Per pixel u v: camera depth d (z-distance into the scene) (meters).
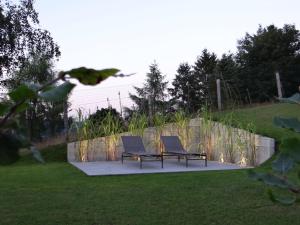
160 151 12.52
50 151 12.71
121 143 12.57
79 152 12.17
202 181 7.62
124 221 5.03
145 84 36.72
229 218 5.14
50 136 14.53
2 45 20.06
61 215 5.30
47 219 5.12
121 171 9.45
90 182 7.73
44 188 7.07
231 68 32.72
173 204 5.82
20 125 1.12
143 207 5.68
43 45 21.25
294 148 1.55
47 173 9.10
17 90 1.04
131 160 12.33
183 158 12.42
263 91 29.69
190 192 6.61
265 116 12.93
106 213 5.39
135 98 20.73
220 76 26.59
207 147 12.28
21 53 20.73
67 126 12.98
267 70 30.34
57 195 6.48
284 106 14.09
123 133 12.62
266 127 11.57
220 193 6.48
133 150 11.34
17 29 20.23
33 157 1.12
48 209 5.60
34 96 1.05
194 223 4.94
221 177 8.08
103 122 12.55
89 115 12.40
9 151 1.09
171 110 14.62
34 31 21.05
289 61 30.81
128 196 6.37
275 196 1.65
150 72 37.34
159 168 10.16
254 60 32.84
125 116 13.64
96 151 12.35
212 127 12.15
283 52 31.97
